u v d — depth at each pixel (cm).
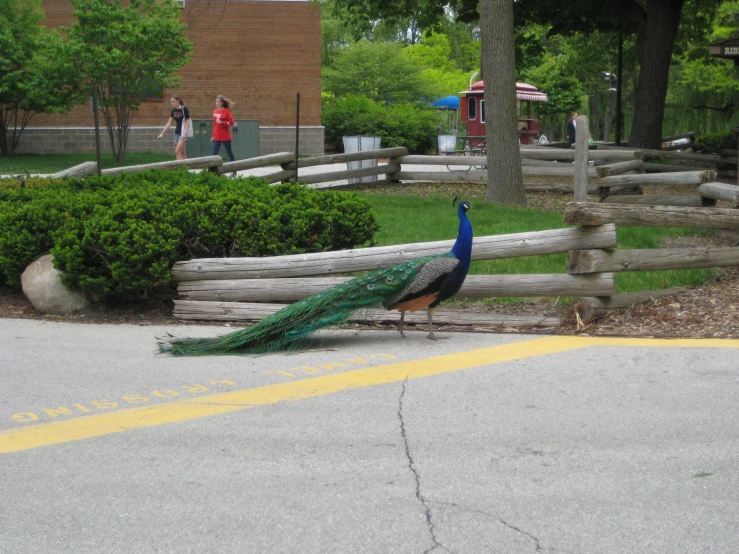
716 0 2292
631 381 638
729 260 872
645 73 2098
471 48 5647
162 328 815
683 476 470
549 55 4875
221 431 544
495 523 418
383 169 1714
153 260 834
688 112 3116
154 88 2478
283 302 838
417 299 718
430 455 502
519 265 955
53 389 631
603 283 813
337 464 490
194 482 468
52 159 2416
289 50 2720
